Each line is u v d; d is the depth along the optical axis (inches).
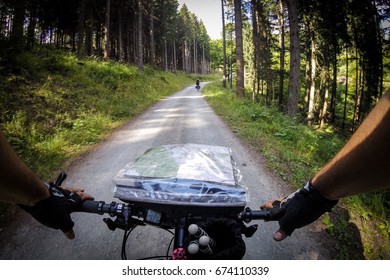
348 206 148.3
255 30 1052.5
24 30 499.8
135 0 1417.3
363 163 24.5
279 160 229.5
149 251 111.3
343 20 719.7
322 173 33.0
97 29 1444.4
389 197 160.2
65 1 995.9
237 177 62.3
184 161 63.5
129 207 52.3
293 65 499.5
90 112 377.4
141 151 258.8
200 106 595.2
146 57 2138.3
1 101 280.4
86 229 125.0
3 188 28.2
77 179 191.6
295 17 492.1
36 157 217.8
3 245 115.8
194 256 37.4
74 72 498.6
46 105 333.1
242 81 698.8
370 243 122.6
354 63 1124.5
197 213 50.4
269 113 426.6
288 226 38.3
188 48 2970.0
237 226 42.4
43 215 39.3
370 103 830.5
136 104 547.8
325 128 860.6
